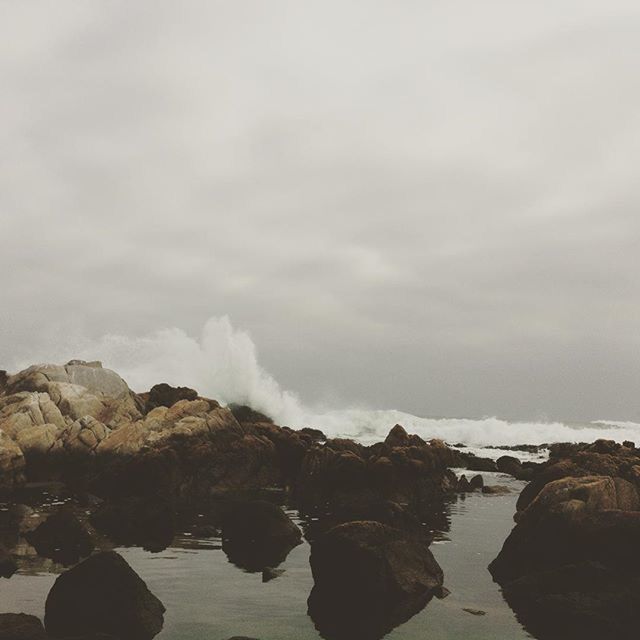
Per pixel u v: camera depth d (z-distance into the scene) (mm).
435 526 18281
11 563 12477
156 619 9617
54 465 26625
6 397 29719
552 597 10555
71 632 9117
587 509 12438
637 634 9445
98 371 33125
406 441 30312
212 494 24625
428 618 10094
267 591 11398
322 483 24453
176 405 28469
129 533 16281
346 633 9383
